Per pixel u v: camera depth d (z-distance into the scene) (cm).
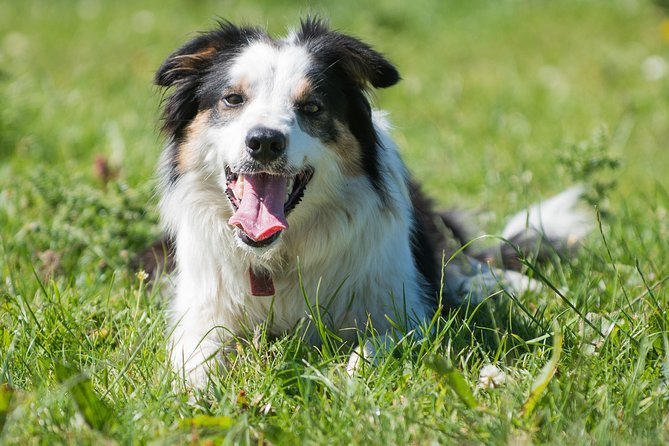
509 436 377
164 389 437
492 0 1797
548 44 1528
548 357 465
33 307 538
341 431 388
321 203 513
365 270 521
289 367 454
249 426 393
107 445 376
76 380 385
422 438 387
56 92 1136
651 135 1067
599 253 643
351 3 1681
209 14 1636
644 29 1570
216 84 514
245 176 493
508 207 773
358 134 524
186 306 530
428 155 949
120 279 602
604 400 410
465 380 422
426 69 1388
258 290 515
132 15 1664
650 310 505
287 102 495
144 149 891
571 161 732
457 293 585
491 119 1086
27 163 852
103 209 659
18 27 1577
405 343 457
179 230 540
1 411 373
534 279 614
